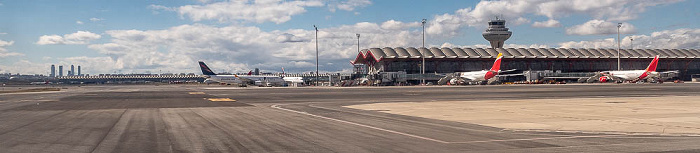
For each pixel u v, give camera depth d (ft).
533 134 49.29
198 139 44.45
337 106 105.91
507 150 37.06
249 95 175.63
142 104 115.03
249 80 407.23
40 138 45.32
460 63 499.51
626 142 42.19
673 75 409.90
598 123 61.46
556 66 529.86
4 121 65.92
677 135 47.88
